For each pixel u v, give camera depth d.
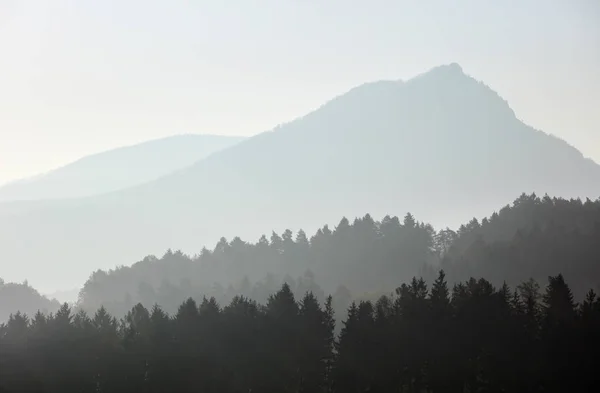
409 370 172.38
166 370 172.00
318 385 180.00
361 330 179.50
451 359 170.38
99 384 175.75
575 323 169.88
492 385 164.25
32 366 175.12
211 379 171.62
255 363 178.75
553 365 160.75
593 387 159.12
